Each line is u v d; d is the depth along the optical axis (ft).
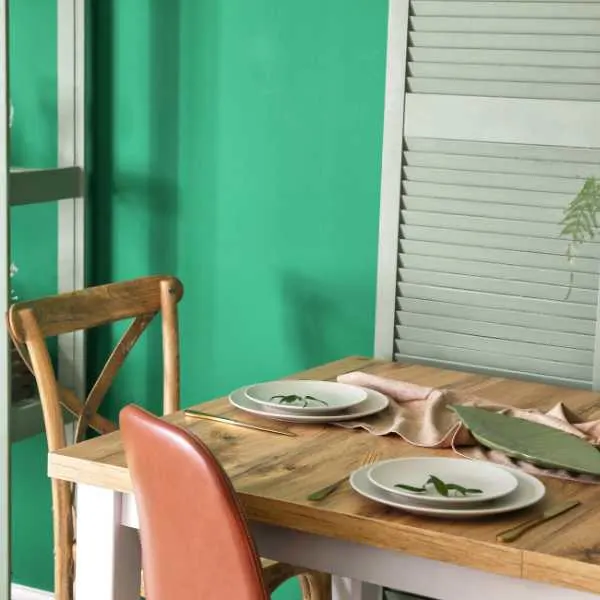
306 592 8.82
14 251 11.09
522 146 8.64
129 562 6.64
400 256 9.18
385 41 9.43
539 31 8.51
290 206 9.98
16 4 10.72
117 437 6.82
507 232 8.79
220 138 10.17
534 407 7.85
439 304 9.09
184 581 5.70
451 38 8.77
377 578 5.86
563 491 6.20
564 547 5.36
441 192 8.97
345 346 9.93
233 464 6.47
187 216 10.39
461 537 5.45
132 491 6.28
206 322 10.44
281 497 5.93
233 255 10.26
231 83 10.06
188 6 10.14
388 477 6.10
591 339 8.63
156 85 10.36
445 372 8.81
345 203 9.75
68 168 10.36
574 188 8.52
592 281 8.55
